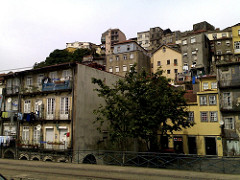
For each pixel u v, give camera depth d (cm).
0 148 2762
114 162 2106
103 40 10206
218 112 3058
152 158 1727
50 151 2356
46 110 2573
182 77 5662
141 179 1346
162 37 8512
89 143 2414
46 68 2656
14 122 2800
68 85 2411
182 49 6250
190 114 3241
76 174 1509
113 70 6500
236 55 4678
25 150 2550
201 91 3244
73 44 10844
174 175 1437
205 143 3098
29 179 1367
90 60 7344
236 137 2753
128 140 2881
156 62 6594
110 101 2173
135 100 2023
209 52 6291
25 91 2823
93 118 2523
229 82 2870
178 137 3288
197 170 1612
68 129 2344
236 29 4744
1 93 3172
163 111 1952
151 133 1891
